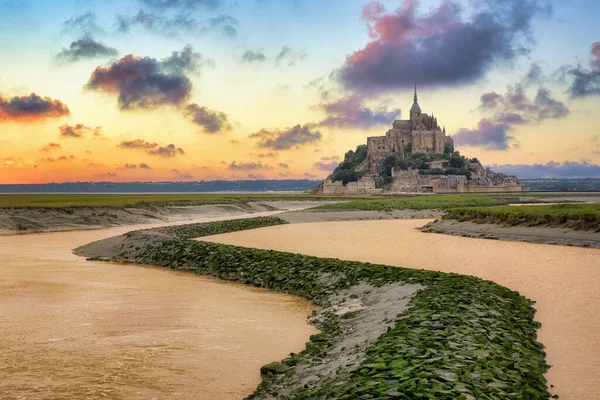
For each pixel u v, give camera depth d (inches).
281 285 1544.0
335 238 3046.3
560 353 888.3
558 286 1487.5
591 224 2822.3
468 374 666.2
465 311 1000.9
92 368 839.1
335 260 1673.2
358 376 679.1
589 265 1916.8
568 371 803.4
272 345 970.7
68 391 745.6
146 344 966.4
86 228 3836.1
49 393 738.2
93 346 952.9
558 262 2000.5
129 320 1139.3
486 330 890.7
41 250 2426.2
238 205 6520.7
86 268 1898.4
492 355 765.3
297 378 766.5
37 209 3969.0
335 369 757.9
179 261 1964.8
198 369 839.1
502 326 946.7
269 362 877.8
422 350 754.8
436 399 583.8
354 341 903.7
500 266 1895.9
